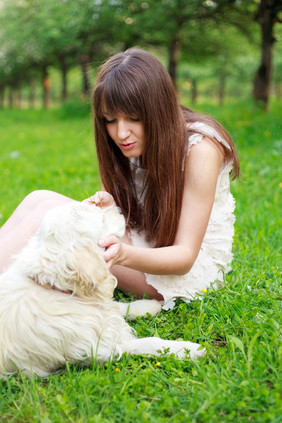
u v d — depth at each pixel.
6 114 21.64
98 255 1.84
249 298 2.38
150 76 2.09
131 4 12.43
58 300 1.87
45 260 1.81
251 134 8.27
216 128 2.38
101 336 1.94
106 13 12.66
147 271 2.11
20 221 2.46
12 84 33.28
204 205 2.28
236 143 7.48
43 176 5.93
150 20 12.00
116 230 1.95
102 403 1.70
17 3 19.80
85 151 7.94
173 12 12.00
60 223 1.81
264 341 2.00
